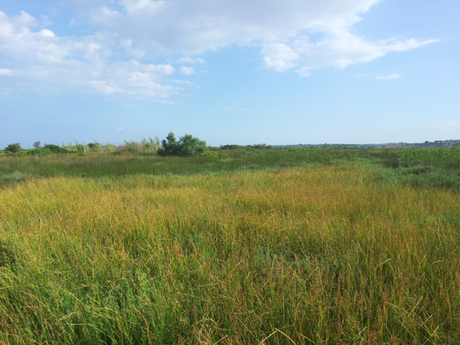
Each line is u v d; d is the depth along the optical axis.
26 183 9.92
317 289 2.39
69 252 3.42
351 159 21.31
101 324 2.19
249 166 16.81
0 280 2.75
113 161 18.28
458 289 2.41
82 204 6.01
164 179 10.48
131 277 2.83
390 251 3.22
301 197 6.08
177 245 3.36
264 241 3.92
